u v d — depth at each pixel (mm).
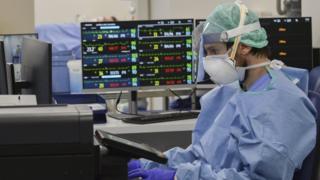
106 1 5477
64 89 2947
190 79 2662
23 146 919
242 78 1693
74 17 5395
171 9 3639
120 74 2596
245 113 1554
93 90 2572
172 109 2832
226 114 1679
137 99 2787
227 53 1677
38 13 5258
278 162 1437
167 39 2621
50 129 925
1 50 2301
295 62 2703
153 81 2633
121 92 2684
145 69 2619
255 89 1637
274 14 3529
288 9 3203
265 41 1673
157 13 4281
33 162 929
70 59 3051
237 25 1646
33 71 2193
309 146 1488
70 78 2939
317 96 1579
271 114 1497
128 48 2590
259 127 1491
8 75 2291
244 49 1654
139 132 2340
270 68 1657
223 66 1675
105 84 2588
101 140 1025
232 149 1573
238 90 1731
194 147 1817
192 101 2791
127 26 2578
